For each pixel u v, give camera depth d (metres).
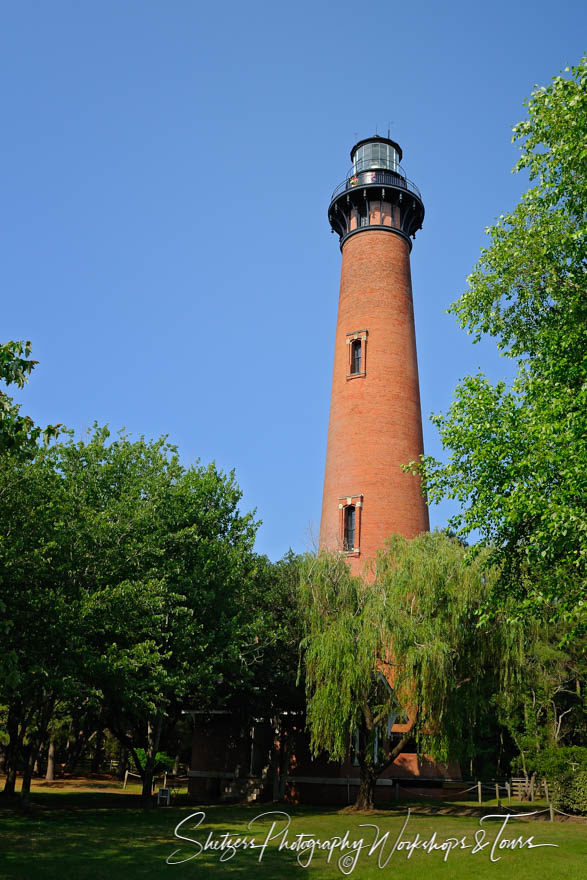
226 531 32.91
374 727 28.28
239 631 28.11
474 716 27.33
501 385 18.66
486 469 18.08
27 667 21.06
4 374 12.85
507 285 19.59
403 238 44.47
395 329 41.62
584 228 16.88
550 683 34.06
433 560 27.02
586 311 18.11
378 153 45.69
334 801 33.22
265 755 37.66
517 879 15.55
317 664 27.25
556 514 14.89
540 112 17.66
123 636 24.42
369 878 15.54
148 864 16.48
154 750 28.86
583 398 15.77
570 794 26.19
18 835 20.05
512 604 19.84
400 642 25.77
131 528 24.83
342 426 40.41
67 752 51.50
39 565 20.67
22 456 13.90
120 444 30.27
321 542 36.28
